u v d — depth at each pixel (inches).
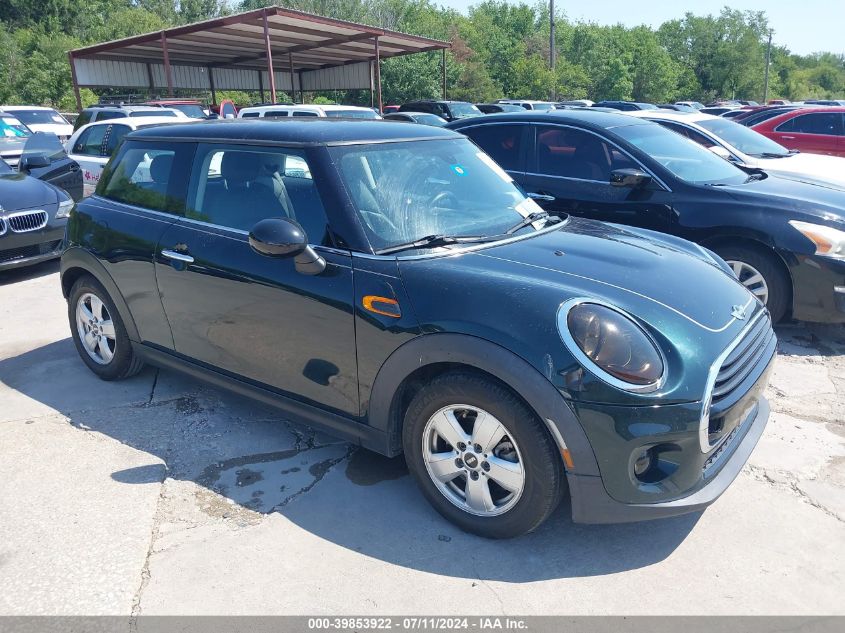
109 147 361.4
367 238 112.0
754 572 98.3
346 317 109.6
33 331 205.6
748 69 2854.3
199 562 100.3
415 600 92.7
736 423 100.2
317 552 102.6
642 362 90.9
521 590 94.7
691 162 213.5
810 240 179.5
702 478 96.3
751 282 192.5
